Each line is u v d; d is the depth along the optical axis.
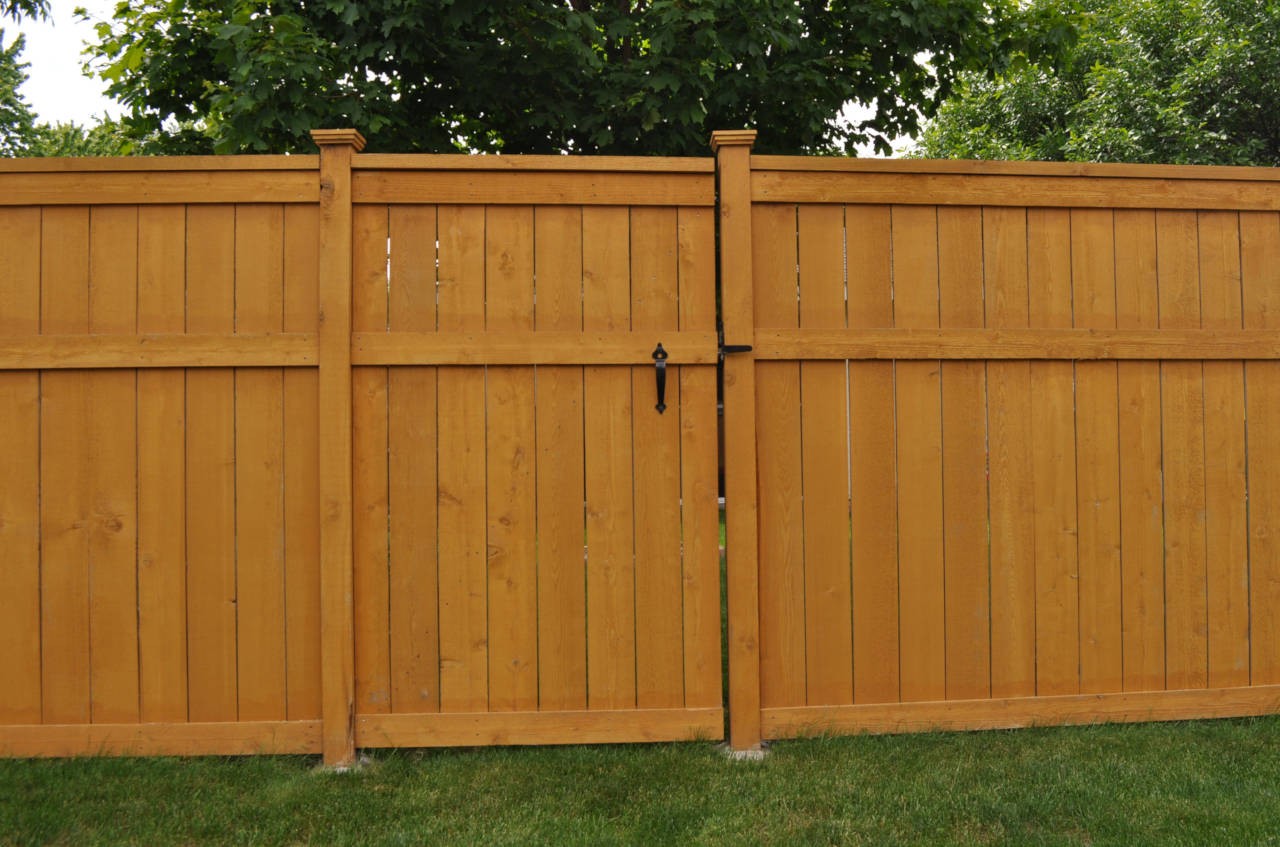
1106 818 2.60
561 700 3.18
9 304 3.11
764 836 2.53
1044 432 3.36
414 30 4.26
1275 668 3.45
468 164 3.19
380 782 2.92
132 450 3.12
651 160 3.24
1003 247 3.37
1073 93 13.19
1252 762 2.99
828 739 3.20
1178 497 3.42
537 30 4.39
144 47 4.45
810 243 3.30
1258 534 3.46
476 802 2.76
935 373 3.32
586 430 3.21
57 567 3.10
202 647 3.13
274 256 3.17
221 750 3.10
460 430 3.18
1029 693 3.33
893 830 2.56
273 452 3.15
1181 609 3.41
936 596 3.30
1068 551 3.36
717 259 4.10
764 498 3.26
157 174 3.15
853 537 3.28
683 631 3.21
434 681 3.15
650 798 2.78
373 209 3.20
